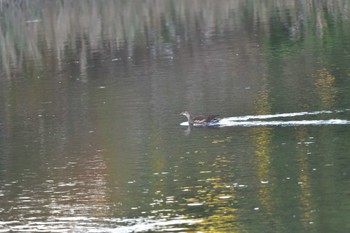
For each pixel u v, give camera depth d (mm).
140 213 60969
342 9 159875
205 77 108438
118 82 110375
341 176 65375
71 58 134500
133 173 70312
